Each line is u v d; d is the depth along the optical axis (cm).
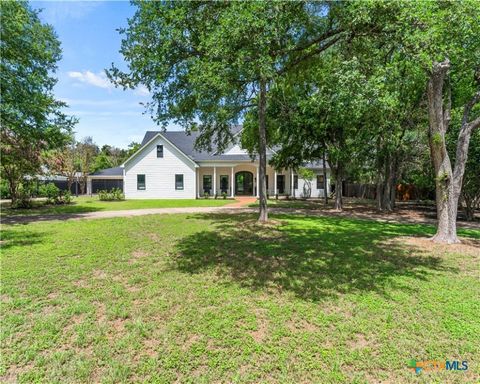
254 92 1223
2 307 381
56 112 1449
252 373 263
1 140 1526
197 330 330
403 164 1761
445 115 806
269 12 555
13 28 1234
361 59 788
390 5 572
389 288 454
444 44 579
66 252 655
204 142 1539
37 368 267
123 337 316
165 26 661
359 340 314
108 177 3055
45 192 2300
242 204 1942
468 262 599
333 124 1475
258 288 452
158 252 662
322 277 501
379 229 998
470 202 1245
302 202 2181
